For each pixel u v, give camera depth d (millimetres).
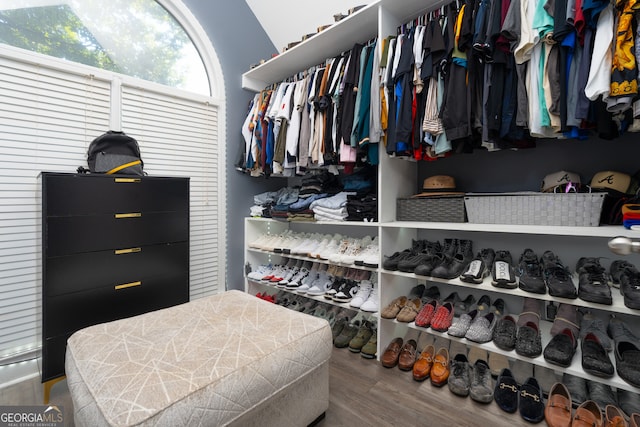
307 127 1997
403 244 1820
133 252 1602
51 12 1713
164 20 2191
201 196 2350
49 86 1662
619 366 1020
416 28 1479
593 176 1343
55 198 1356
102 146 1758
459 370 1392
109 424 663
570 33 1039
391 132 1516
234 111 2516
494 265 1384
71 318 1406
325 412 1192
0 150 1521
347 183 2057
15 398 1352
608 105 972
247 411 838
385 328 1647
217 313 1212
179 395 739
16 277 1567
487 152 1723
